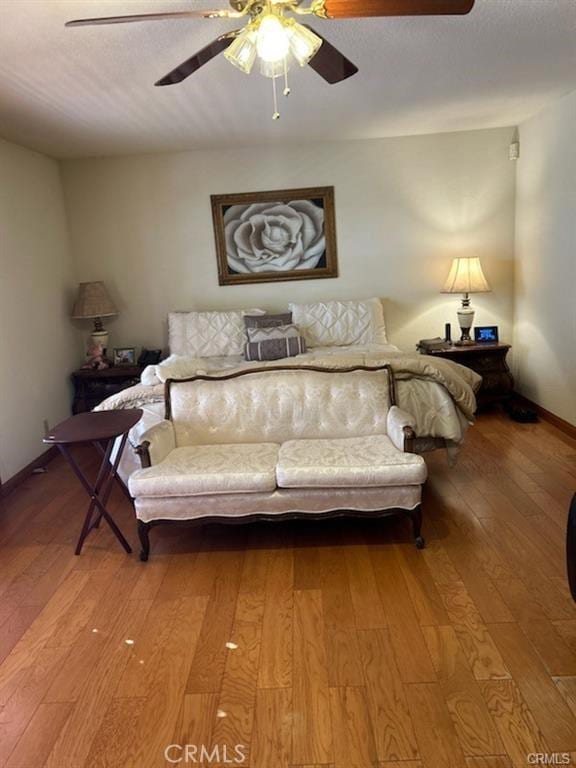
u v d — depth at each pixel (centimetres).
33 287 435
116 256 515
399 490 261
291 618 220
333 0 177
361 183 503
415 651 197
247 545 281
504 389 478
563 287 418
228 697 182
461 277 480
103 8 217
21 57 257
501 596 226
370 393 310
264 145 492
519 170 490
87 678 194
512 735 161
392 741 161
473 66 310
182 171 500
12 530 314
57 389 466
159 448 286
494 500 314
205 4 218
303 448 285
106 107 342
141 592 245
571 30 264
